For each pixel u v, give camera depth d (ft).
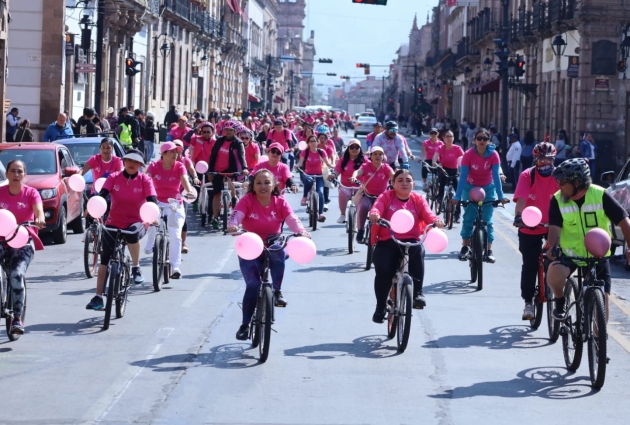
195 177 67.10
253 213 38.14
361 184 60.49
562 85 168.04
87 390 32.91
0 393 32.48
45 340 40.24
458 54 303.89
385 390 33.45
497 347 40.27
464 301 50.42
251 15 406.41
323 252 67.05
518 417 30.58
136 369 35.76
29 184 68.85
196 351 38.63
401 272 40.19
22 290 39.78
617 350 40.19
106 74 171.12
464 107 312.29
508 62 145.69
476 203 58.65
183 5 238.27
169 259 54.75
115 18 168.35
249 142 83.61
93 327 42.80
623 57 149.59
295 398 32.27
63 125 95.91
